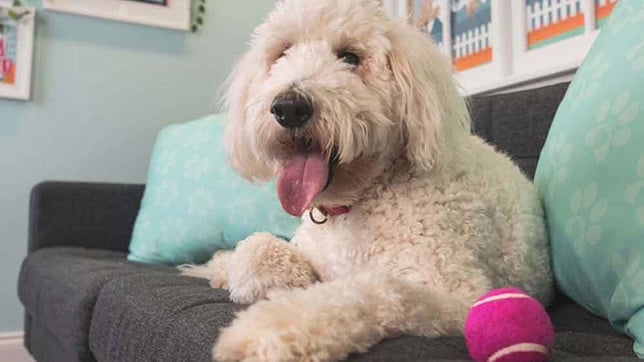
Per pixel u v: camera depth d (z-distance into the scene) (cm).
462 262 86
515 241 98
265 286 91
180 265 168
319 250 99
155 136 256
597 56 100
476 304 61
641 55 87
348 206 98
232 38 273
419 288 74
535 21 172
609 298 84
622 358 55
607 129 88
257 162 113
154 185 195
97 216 208
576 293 96
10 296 226
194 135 195
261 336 56
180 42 262
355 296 66
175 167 190
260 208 162
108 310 108
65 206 202
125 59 251
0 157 227
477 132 153
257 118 98
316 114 92
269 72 110
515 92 152
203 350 70
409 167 98
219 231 169
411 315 69
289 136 95
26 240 230
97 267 142
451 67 108
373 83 100
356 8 105
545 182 106
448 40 207
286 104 92
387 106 100
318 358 55
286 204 94
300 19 107
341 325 60
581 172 92
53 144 236
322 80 95
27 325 193
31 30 230
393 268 88
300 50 104
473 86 191
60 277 145
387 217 92
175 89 261
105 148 246
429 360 58
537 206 104
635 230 78
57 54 238
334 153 95
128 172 250
